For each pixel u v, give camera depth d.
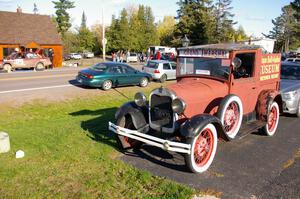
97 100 15.80
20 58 28.86
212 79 6.97
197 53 7.09
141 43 74.56
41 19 40.34
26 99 14.87
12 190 4.91
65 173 5.53
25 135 7.71
